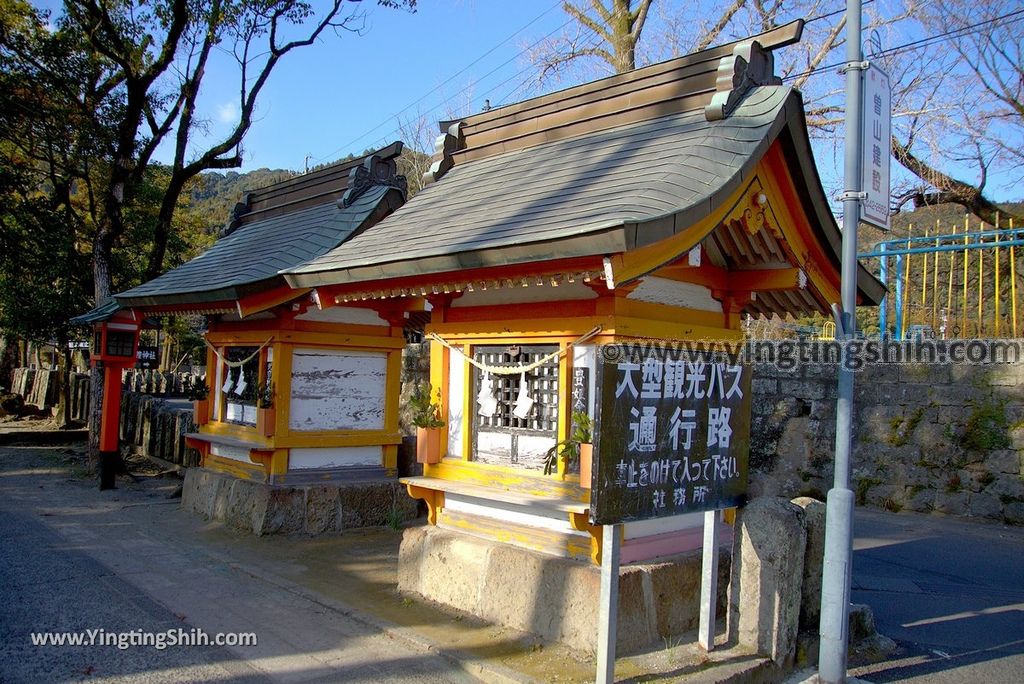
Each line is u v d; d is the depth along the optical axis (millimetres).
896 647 6035
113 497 11758
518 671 4969
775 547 5238
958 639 6246
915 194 17359
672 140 5746
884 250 12625
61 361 25344
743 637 5340
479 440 6566
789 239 5824
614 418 4430
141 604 6547
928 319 12891
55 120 15461
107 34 14211
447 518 6926
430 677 5086
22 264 17062
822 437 12422
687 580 5766
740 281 6449
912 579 8133
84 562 7840
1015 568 8555
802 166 5430
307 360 9633
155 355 16094
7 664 5090
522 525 6195
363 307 9727
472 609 6219
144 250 20359
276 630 5980
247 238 11891
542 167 6684
